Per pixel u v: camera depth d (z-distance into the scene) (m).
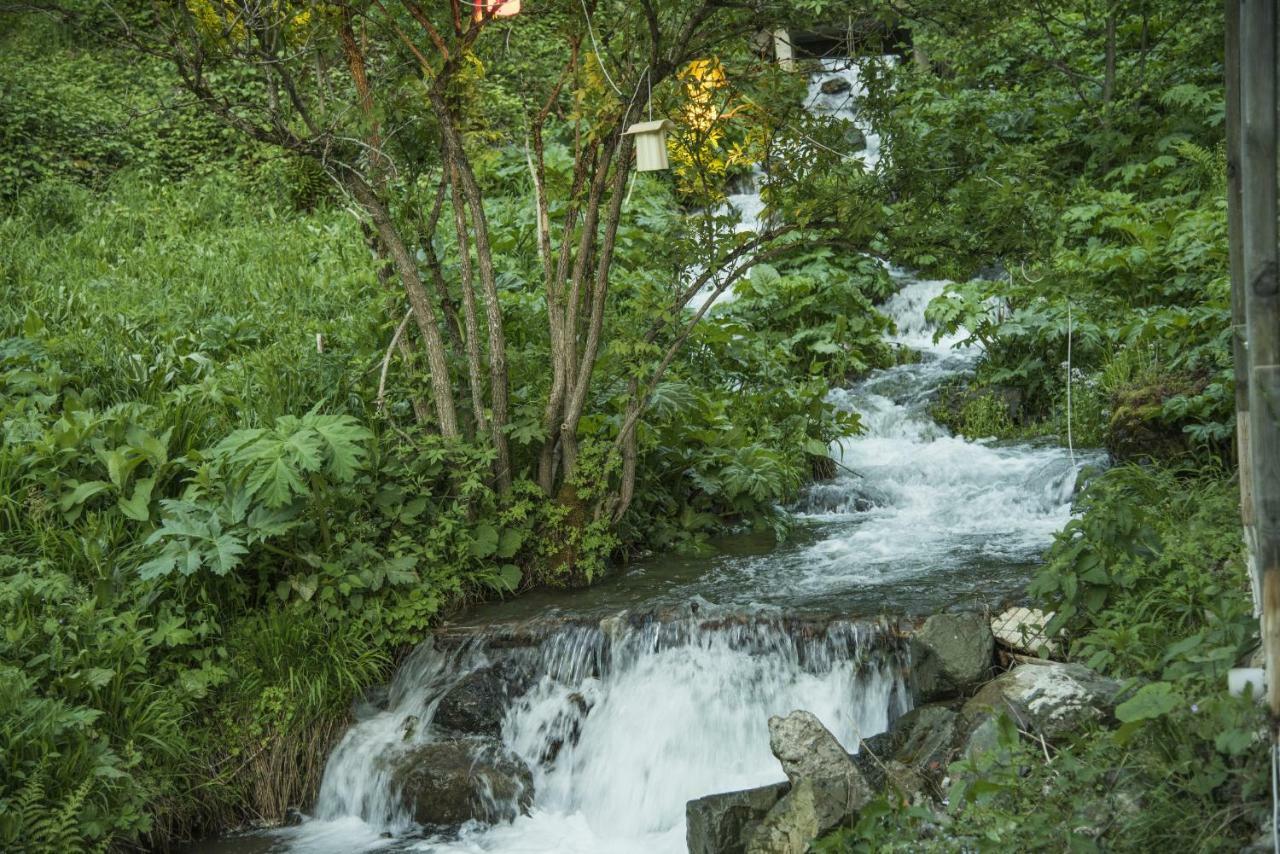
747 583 6.77
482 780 5.58
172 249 11.63
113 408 7.04
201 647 6.06
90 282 10.23
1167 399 7.82
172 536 6.27
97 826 5.02
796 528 8.11
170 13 6.50
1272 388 3.52
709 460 8.12
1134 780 3.83
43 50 14.81
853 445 9.61
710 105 6.91
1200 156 11.70
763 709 5.60
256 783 5.82
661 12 6.39
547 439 7.07
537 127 7.08
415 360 7.29
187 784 5.63
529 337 8.34
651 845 5.22
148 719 5.56
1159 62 13.35
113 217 12.27
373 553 6.50
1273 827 3.43
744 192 14.57
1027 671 4.76
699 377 9.67
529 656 6.20
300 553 6.44
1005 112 13.56
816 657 5.66
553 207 11.91
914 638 5.35
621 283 10.70
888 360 10.98
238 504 6.23
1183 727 3.77
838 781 4.45
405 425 7.39
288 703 5.92
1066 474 7.97
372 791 5.73
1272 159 3.50
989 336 10.29
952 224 6.73
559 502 7.19
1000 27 6.94
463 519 6.90
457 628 6.40
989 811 3.86
